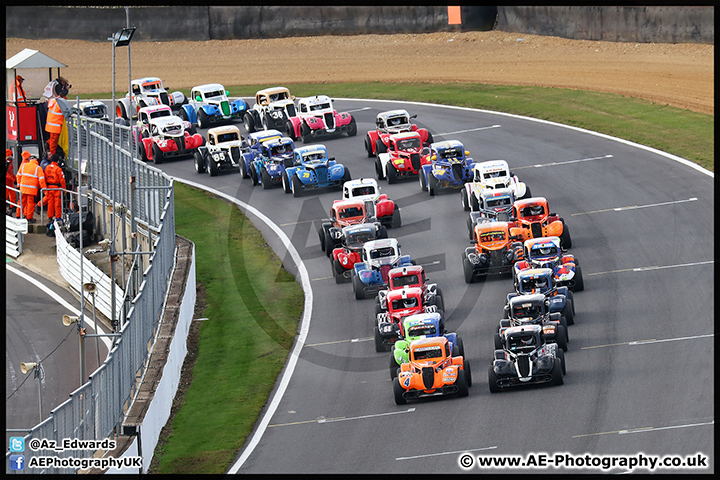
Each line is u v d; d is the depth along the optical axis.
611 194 189.50
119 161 184.25
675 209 179.12
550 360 123.56
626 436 110.62
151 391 122.25
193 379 139.00
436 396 126.00
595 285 154.00
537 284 143.75
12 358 150.50
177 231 196.38
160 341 135.38
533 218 165.38
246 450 118.38
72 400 100.12
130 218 179.62
